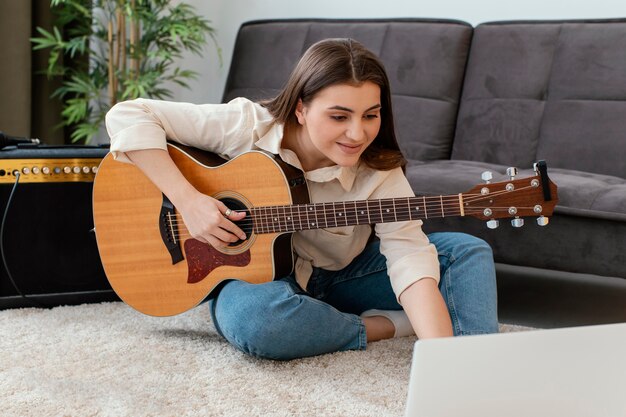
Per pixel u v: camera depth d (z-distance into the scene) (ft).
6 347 6.20
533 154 9.49
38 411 4.99
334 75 5.29
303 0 12.32
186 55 13.12
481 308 5.85
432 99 10.07
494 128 9.71
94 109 13.26
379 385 5.46
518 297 9.12
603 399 3.12
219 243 5.87
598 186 7.68
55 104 12.37
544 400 3.10
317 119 5.39
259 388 5.39
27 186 7.36
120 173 6.16
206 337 6.53
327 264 6.39
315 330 5.86
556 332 3.07
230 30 12.84
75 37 12.53
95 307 7.43
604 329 3.10
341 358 5.96
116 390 5.34
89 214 7.47
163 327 6.79
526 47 9.78
